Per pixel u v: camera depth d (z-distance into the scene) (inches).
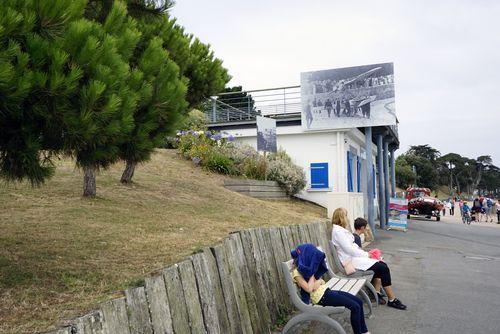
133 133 167.8
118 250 190.7
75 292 135.0
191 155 631.8
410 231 793.6
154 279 121.0
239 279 175.3
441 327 214.5
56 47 121.8
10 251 171.3
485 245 612.4
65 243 192.2
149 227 247.9
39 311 116.6
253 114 886.4
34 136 123.1
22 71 111.4
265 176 634.2
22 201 264.5
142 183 409.4
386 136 892.0
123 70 138.6
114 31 157.2
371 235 581.0
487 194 7160.4
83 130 123.3
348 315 234.4
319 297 180.9
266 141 617.6
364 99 662.5
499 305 259.0
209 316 143.9
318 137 746.2
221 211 368.2
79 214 250.4
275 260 220.1
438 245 582.9
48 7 119.6
